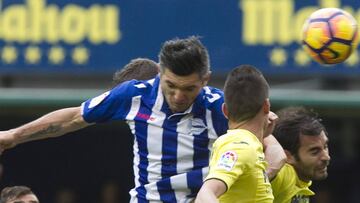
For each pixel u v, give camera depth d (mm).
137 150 14188
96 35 31391
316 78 31734
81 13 31438
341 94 30906
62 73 31422
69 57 31484
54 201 39969
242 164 12406
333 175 39312
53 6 31500
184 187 13930
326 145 15125
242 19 31016
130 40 31312
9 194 17188
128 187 39812
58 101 31141
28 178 39969
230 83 12938
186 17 31141
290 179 14992
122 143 40031
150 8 31250
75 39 31484
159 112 13930
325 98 30750
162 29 31156
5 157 39906
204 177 13898
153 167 14016
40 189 40031
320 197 38500
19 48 31500
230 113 12969
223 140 12680
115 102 14078
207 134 13914
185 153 13898
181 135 13883
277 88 31953
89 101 14227
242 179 12586
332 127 39500
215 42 31031
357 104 30734
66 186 40031
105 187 39312
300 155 14961
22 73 31547
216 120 13898
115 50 31344
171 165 13945
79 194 39969
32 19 31484
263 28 30953
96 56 31422
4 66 31516
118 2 31328
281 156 14242
